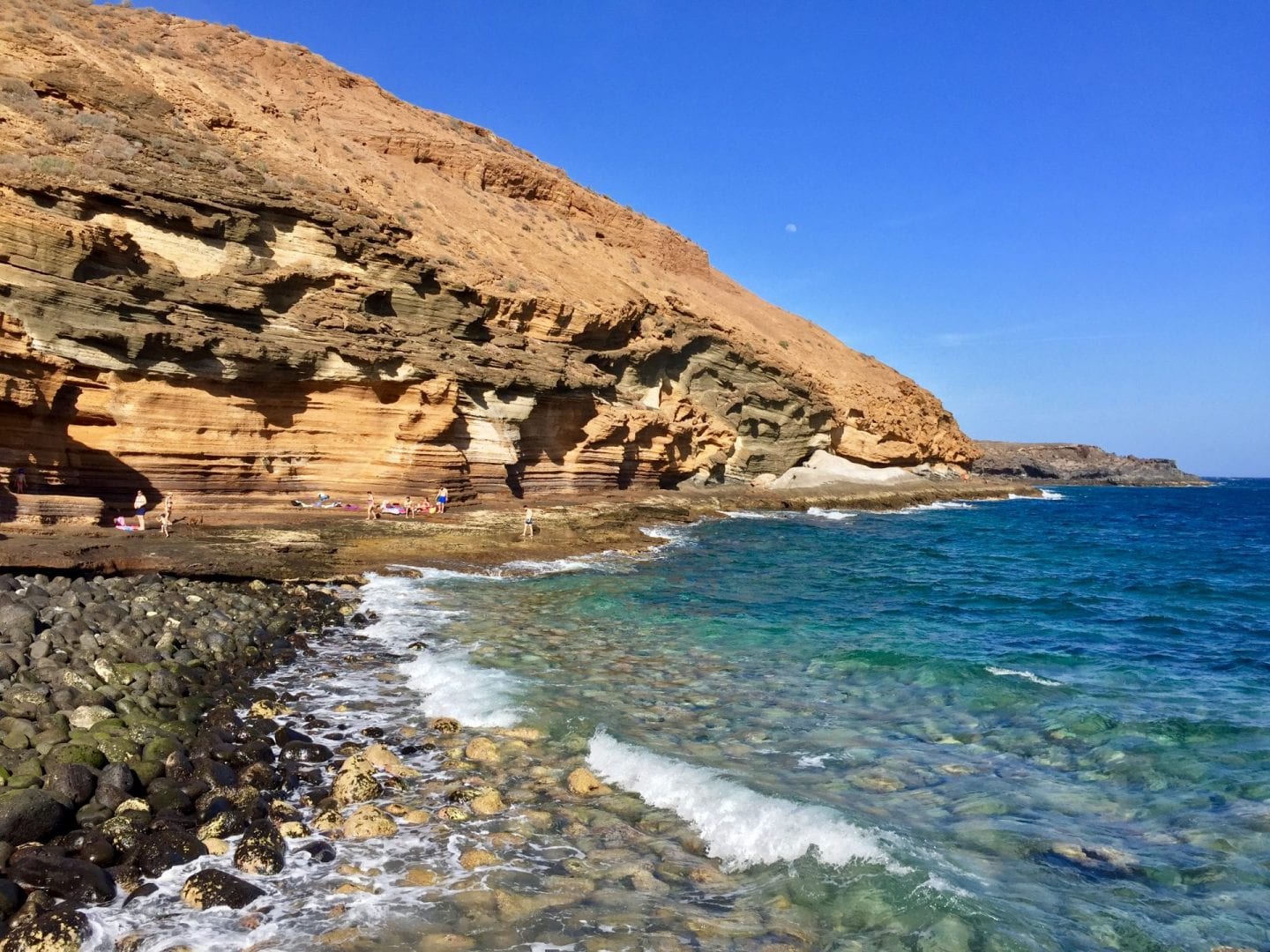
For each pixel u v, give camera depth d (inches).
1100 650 716.0
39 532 869.8
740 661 626.5
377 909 279.1
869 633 752.3
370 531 1129.4
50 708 405.1
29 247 981.8
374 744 432.5
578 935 264.7
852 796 372.2
